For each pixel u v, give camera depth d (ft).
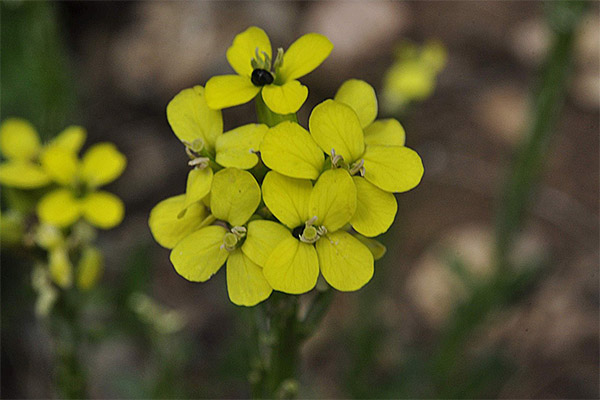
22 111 1.26
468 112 1.70
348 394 1.27
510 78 1.77
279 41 1.68
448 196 1.55
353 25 1.74
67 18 1.69
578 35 0.94
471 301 1.14
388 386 1.28
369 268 0.66
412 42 1.79
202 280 0.67
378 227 0.67
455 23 1.84
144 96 1.61
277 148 0.66
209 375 1.30
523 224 1.08
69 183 0.90
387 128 0.70
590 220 1.50
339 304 1.41
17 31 1.23
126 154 1.56
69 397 0.88
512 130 1.66
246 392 1.30
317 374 1.34
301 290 0.66
